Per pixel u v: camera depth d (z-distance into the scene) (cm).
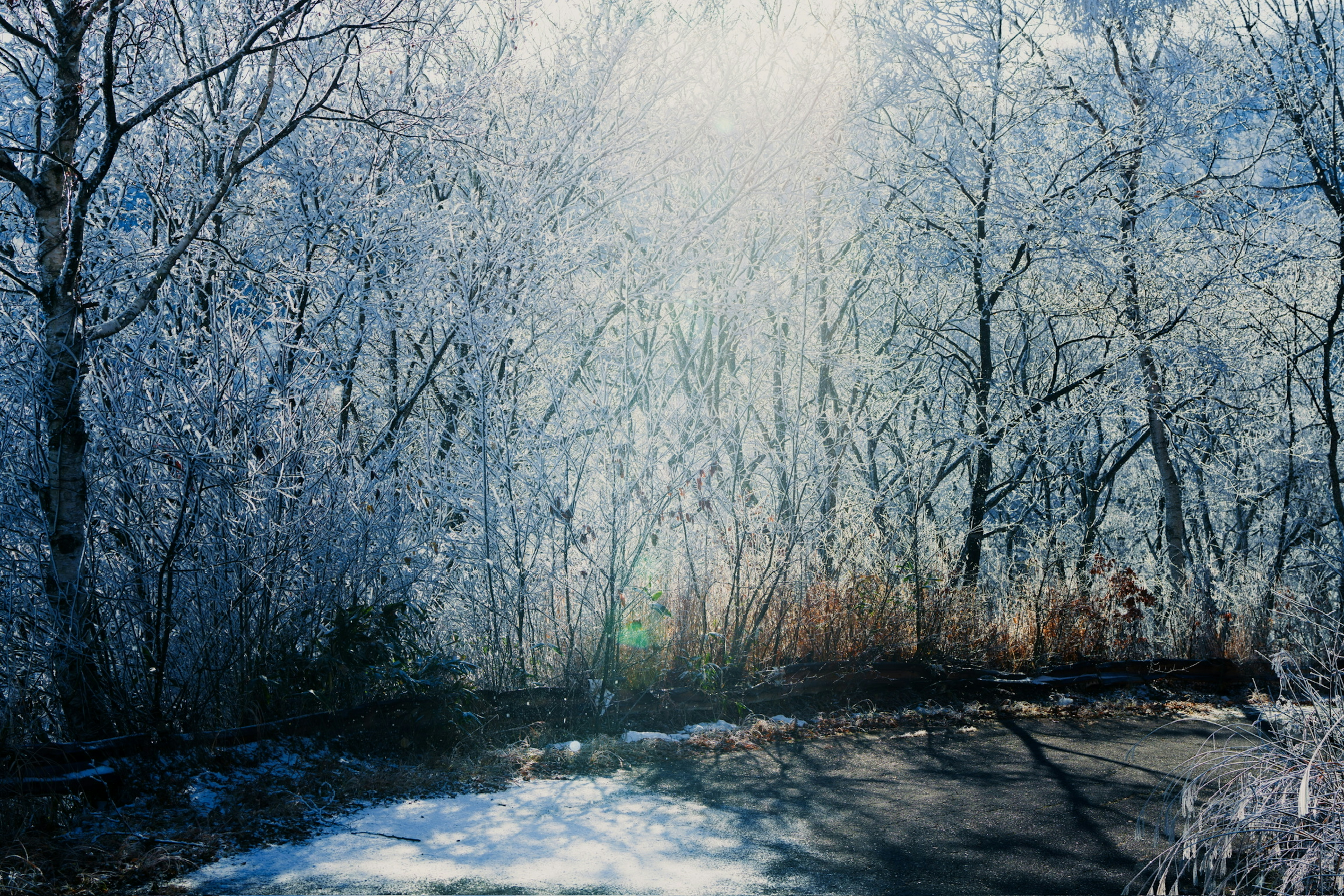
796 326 1295
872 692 980
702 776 712
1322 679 526
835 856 543
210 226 824
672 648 934
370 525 786
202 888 471
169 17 809
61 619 623
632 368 981
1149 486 2145
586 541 842
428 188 1016
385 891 475
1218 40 1371
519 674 838
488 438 854
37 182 639
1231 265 1317
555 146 1012
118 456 674
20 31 629
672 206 1160
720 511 1005
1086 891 497
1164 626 1297
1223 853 466
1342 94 1343
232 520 691
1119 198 1353
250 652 710
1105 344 1452
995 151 1351
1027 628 1201
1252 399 1572
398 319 913
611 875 506
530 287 919
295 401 763
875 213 1378
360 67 894
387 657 743
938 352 1585
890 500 1312
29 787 539
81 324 683
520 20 1010
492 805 626
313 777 641
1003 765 755
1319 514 1702
